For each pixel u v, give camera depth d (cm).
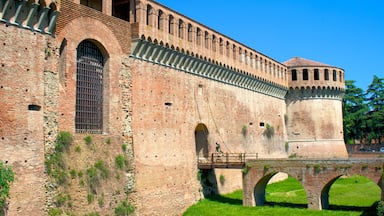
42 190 3164
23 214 3002
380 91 11469
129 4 4466
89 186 3553
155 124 4422
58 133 3403
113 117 3941
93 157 3672
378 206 4312
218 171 5531
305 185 4741
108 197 3719
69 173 3406
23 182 3033
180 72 4897
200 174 5103
